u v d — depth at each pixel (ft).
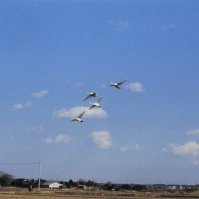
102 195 400.26
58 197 317.63
